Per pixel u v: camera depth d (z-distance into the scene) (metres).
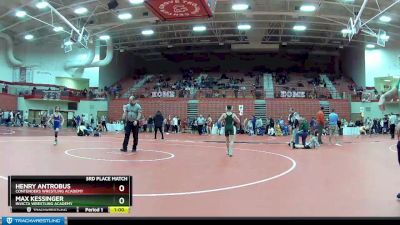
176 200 4.72
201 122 28.58
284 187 5.66
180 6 14.91
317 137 16.59
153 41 37.94
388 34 32.53
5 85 34.31
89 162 8.27
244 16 28.86
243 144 16.28
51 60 37.34
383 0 24.08
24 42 36.22
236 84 39.66
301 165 8.45
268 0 24.59
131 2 23.34
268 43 37.88
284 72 44.47
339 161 9.38
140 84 41.41
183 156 10.26
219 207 4.39
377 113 33.44
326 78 41.34
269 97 34.59
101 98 36.81
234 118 10.69
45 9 26.42
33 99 35.03
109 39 35.25
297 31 33.72
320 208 4.38
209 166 8.09
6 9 26.66
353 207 4.44
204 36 34.94
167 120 31.38
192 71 46.22
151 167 7.70
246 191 5.33
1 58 34.56
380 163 8.97
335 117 16.81
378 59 35.91
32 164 7.76
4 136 18.44
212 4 15.91
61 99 35.50
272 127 28.34
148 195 4.98
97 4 25.12
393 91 4.72
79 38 26.66
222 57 48.75
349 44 37.59
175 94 36.03
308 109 33.62
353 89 37.25
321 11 26.30
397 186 5.80
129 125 11.20
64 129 31.64
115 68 41.59
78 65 36.75
